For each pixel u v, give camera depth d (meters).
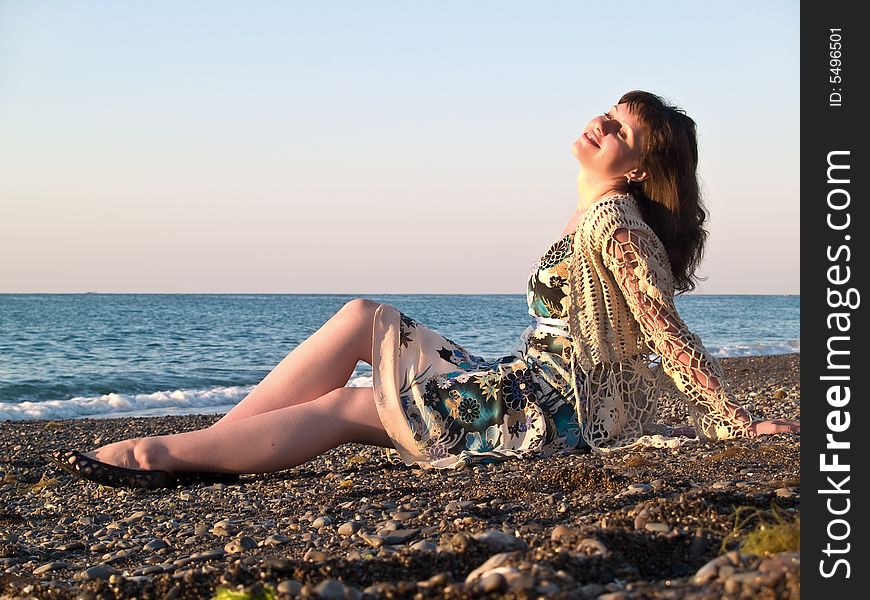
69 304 90.69
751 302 133.25
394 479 4.07
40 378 20.69
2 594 2.61
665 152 4.02
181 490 4.13
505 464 4.00
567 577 1.95
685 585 1.90
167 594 2.29
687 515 2.52
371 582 2.21
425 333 4.07
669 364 3.98
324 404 4.07
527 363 4.07
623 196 3.95
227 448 4.07
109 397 15.19
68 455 4.01
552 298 4.07
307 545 2.92
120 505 3.96
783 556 1.96
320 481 4.24
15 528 3.78
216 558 2.84
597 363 4.02
